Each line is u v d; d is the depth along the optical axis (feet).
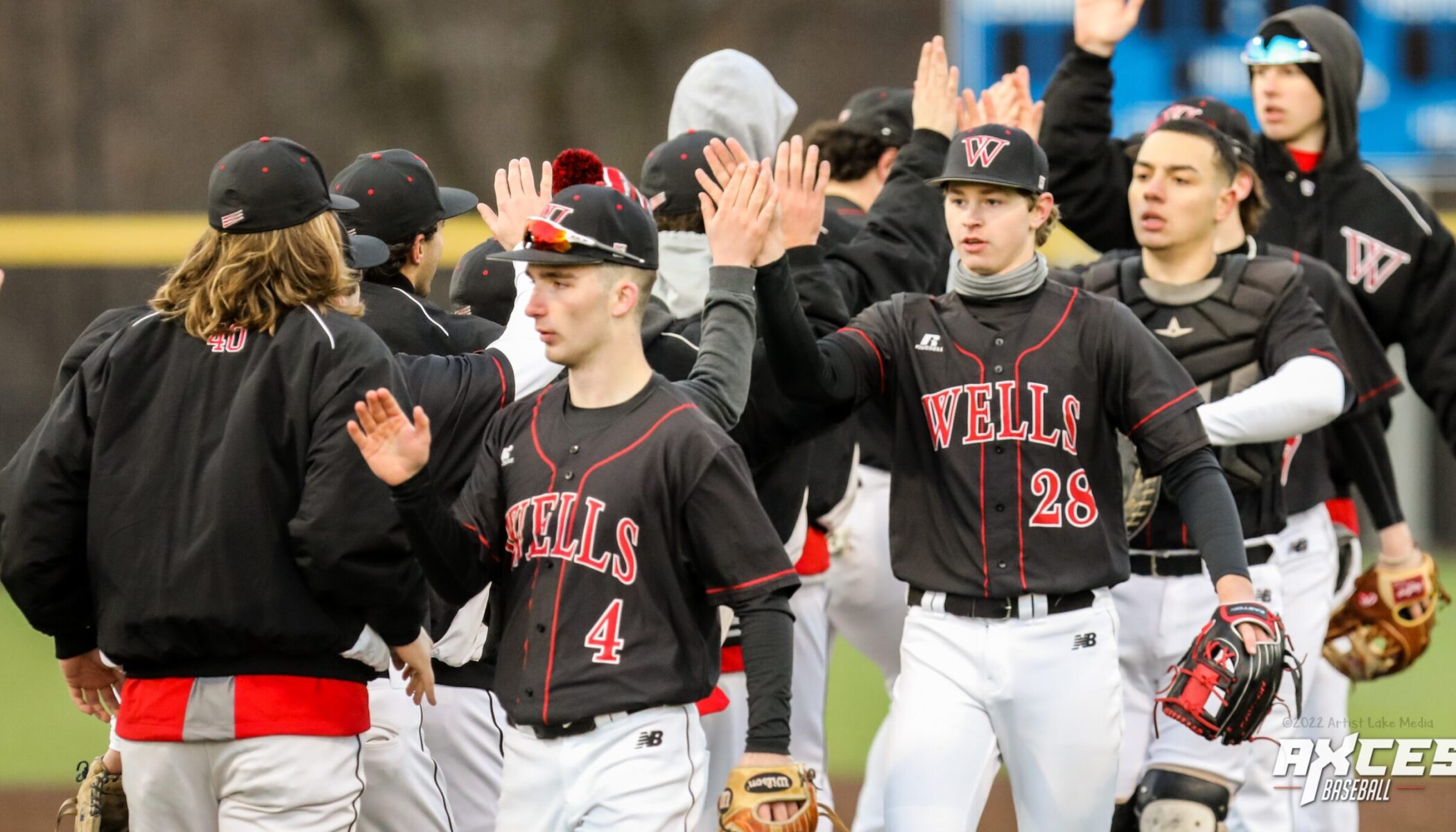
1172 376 44.88
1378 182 65.36
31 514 40.11
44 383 176.04
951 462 45.60
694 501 38.19
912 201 54.34
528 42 213.46
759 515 38.29
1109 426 45.55
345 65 208.13
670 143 50.67
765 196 43.21
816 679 59.77
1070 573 44.88
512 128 213.46
